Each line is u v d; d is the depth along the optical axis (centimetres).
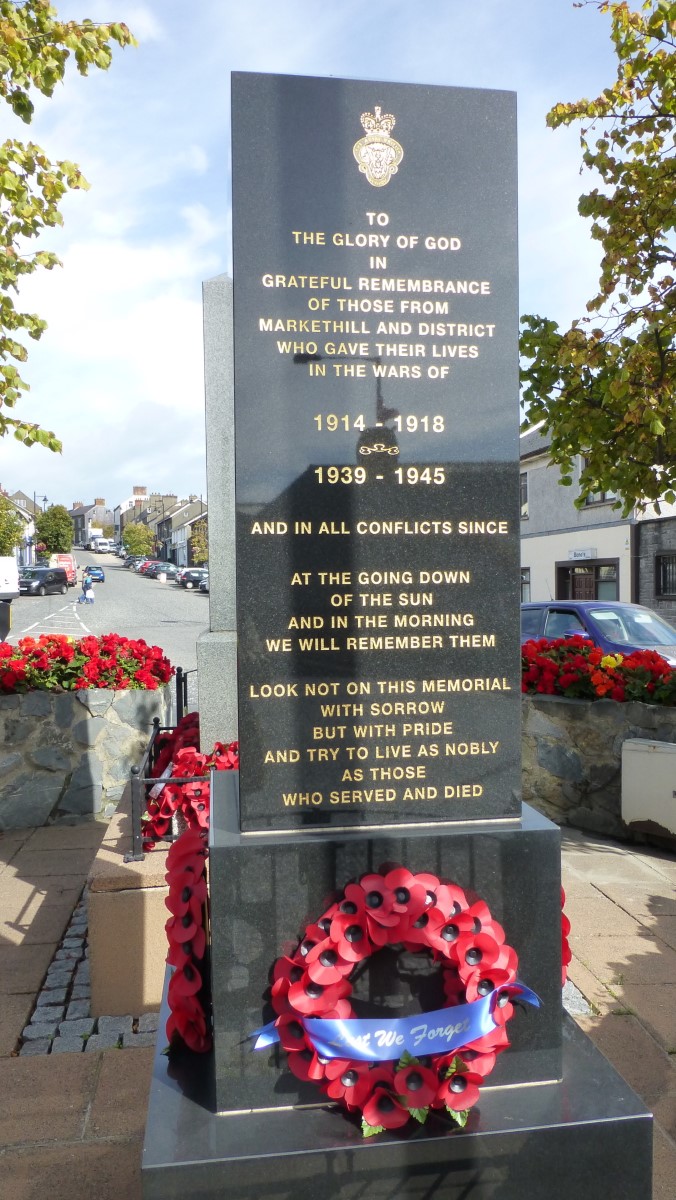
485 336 249
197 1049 249
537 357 617
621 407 586
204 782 397
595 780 624
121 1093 308
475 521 250
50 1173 268
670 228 600
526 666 680
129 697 650
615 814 612
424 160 245
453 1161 215
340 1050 223
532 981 240
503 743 252
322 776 245
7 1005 373
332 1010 225
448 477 248
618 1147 222
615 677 624
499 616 252
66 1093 309
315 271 242
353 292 243
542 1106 227
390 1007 234
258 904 230
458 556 249
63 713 638
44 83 586
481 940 229
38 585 4547
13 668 638
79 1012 368
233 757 433
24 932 447
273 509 242
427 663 249
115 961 364
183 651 2042
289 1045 224
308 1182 211
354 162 242
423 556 248
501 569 251
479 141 247
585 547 2419
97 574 6069
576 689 644
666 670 617
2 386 626
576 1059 250
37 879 523
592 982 388
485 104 247
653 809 571
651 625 1052
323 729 245
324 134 241
